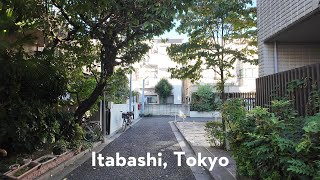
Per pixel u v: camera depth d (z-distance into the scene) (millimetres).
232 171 6363
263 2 8453
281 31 7215
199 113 30156
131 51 11164
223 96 11477
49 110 8211
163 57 42594
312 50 8445
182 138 13086
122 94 22703
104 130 12906
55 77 8219
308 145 3375
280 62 8344
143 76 39500
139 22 8008
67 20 8438
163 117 32219
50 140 8000
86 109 9883
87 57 9680
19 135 6875
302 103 5113
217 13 10266
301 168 3338
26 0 6547
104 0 6781
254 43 11969
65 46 9117
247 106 7707
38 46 9148
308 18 6109
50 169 6723
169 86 39344
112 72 10016
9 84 7043
